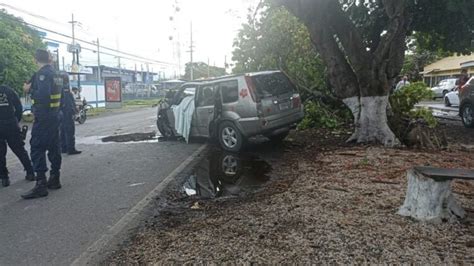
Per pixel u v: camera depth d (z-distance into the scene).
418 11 10.92
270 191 5.52
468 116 12.56
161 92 56.41
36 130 5.81
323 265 3.23
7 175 6.69
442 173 3.95
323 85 11.82
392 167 6.36
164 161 8.28
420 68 42.72
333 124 11.59
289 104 9.02
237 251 3.57
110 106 31.05
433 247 3.43
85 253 3.80
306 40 11.95
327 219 4.18
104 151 9.76
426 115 10.45
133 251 3.76
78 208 5.24
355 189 5.22
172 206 5.19
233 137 9.05
